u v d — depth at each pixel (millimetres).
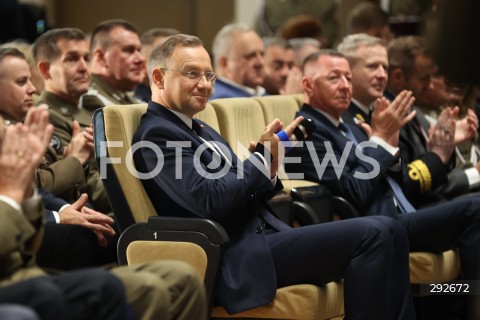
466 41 5727
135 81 12258
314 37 18156
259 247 8727
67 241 8703
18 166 6891
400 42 13141
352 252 8711
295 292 8594
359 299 8656
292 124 8898
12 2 17312
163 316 6926
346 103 11102
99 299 6289
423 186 11695
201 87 8969
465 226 10719
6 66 9742
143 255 8594
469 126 12203
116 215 8805
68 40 10977
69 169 9688
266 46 15859
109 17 24266
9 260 6805
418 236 10719
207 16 24281
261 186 8664
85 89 11039
